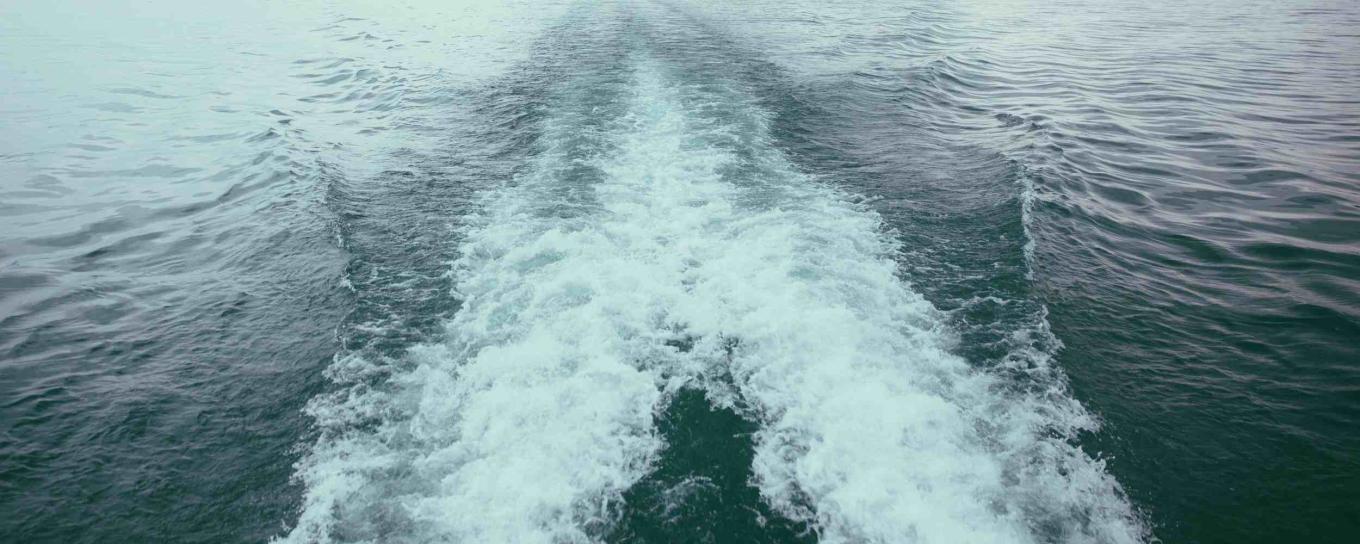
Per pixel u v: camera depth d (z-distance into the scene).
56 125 11.84
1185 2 29.48
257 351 5.27
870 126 10.51
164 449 4.32
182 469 4.18
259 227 7.46
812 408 4.42
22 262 6.82
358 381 4.86
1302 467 4.05
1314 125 11.10
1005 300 5.65
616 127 10.05
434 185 8.38
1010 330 5.27
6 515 3.84
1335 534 3.65
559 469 3.99
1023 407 4.48
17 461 4.19
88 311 5.88
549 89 12.62
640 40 17.62
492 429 4.30
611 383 4.65
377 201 7.95
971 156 9.21
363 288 6.02
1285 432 4.31
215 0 30.86
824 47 17.09
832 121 10.64
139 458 4.25
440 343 5.22
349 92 13.98
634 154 8.92
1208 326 5.39
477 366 4.89
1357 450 4.16
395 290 5.98
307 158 9.55
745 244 6.50
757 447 4.14
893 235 6.79
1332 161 9.28
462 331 5.34
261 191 8.57
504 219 7.25
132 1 30.25
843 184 8.11
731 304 5.50
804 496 3.82
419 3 28.86
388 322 5.52
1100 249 6.64
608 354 4.94
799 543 3.57
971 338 5.17
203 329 5.59
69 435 4.42
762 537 3.60
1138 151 9.73
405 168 9.04
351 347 5.23
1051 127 10.73
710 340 5.08
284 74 15.95
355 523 3.74
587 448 4.13
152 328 5.62
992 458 4.06
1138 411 4.49
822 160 8.93
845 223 7.01
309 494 3.96
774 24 20.91
